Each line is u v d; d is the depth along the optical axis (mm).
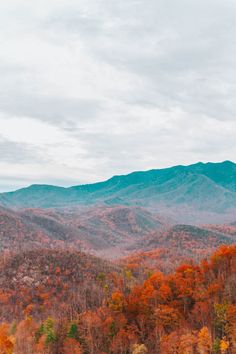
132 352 84562
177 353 80875
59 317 119188
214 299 93000
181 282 105688
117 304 104812
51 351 93188
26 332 103500
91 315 101812
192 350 79688
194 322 91250
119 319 97000
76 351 88562
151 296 100688
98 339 93125
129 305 102188
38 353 90750
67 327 100000
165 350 82000
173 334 84250
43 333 99188
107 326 95938
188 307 98938
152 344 87438
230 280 99500
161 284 108438
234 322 81375
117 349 89000
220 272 110250
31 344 95312
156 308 95500
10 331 104562
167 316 92562
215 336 81562
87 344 90375
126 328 94438
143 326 93375
